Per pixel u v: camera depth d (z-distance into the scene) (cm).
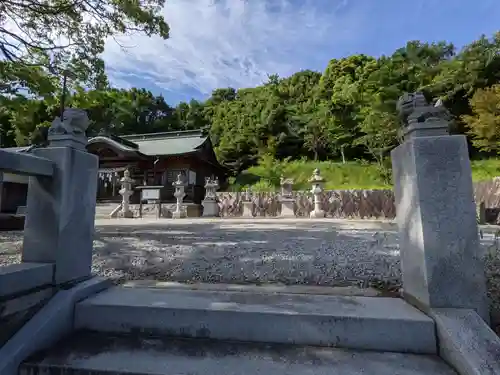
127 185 1357
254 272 212
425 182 123
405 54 1789
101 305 133
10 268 122
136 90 2825
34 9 345
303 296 146
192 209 1411
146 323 128
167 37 433
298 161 1917
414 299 128
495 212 630
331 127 1861
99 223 842
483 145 1192
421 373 97
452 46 1753
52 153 143
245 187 1697
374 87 1669
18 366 106
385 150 1500
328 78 2252
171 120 2817
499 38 1483
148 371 99
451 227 119
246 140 2086
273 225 714
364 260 246
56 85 392
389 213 1161
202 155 1641
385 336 113
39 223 139
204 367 101
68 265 143
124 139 1794
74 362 105
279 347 115
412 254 130
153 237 436
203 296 146
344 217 1152
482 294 114
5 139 1499
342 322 116
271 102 2155
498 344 97
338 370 99
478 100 1202
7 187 854
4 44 349
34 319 119
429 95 1477
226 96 3100
